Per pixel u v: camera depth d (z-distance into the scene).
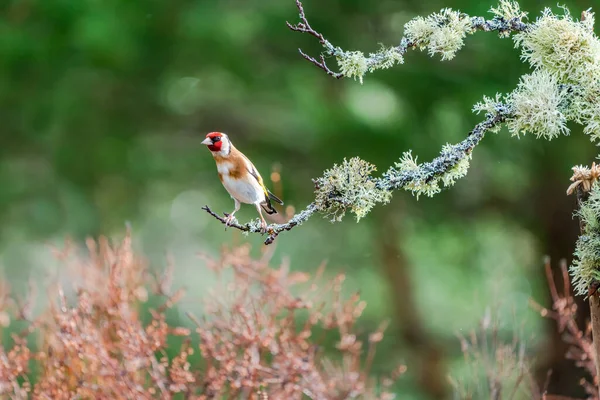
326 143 14.93
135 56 15.36
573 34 5.05
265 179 16.36
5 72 15.55
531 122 4.99
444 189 15.65
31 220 19.27
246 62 15.26
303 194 16.55
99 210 18.50
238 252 7.32
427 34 5.17
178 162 17.89
